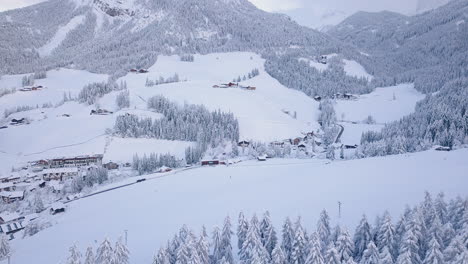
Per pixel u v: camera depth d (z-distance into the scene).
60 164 161.25
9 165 162.12
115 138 177.88
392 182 100.81
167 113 195.88
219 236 61.47
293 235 60.56
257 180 121.44
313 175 119.19
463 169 105.75
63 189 134.62
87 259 54.72
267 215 65.50
